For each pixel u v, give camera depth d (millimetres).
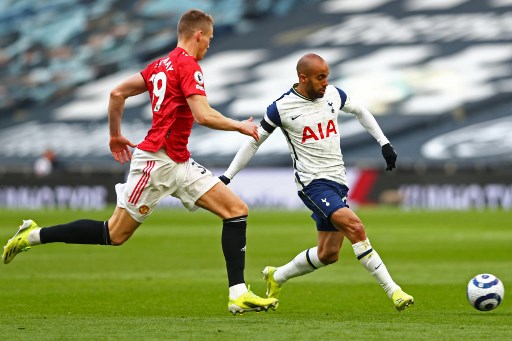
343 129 132125
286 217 98562
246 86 149875
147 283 41656
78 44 169250
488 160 121000
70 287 39875
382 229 77875
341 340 22438
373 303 34250
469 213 101375
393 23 156625
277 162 128250
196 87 26703
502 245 62719
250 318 28516
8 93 163500
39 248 62625
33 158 143375
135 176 27672
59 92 162625
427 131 131250
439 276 44406
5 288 39406
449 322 27000
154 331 24234
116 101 28453
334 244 31500
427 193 111000
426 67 144250
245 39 161625
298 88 30969
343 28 158250
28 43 171625
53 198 121375
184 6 169250
